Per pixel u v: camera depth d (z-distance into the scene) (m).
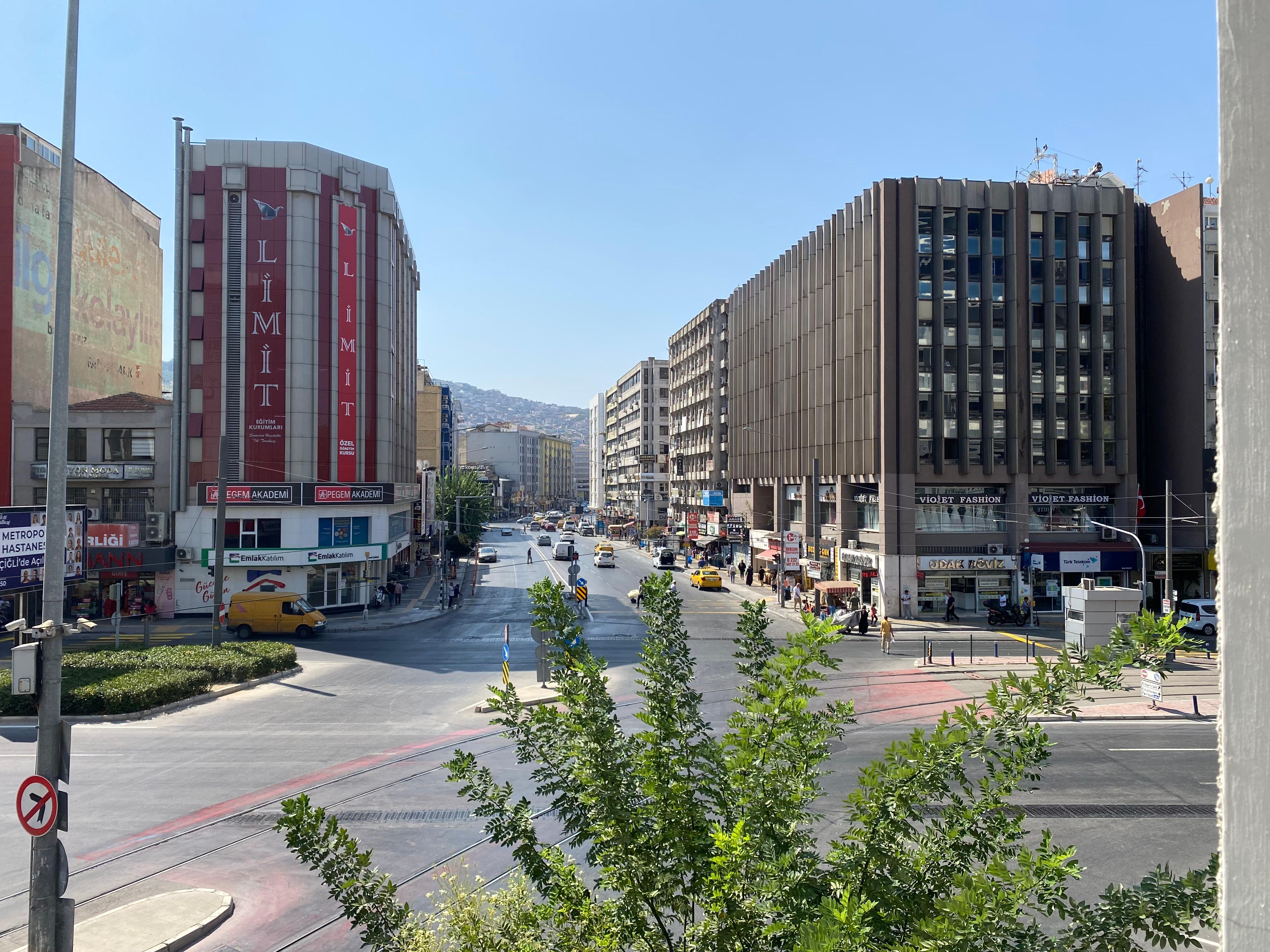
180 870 12.69
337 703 23.91
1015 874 3.94
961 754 4.53
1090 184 48.62
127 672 24.55
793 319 55.84
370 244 47.53
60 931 8.99
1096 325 43.22
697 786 5.02
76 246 47.09
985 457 42.50
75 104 10.16
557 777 5.53
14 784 16.19
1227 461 2.23
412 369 70.81
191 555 41.88
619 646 33.91
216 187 42.91
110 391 50.91
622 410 148.75
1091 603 27.44
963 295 42.47
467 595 54.22
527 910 5.80
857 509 47.22
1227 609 2.20
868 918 4.05
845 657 31.44
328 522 44.03
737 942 4.08
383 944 5.27
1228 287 2.25
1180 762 18.03
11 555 28.92
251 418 42.72
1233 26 2.29
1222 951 2.16
